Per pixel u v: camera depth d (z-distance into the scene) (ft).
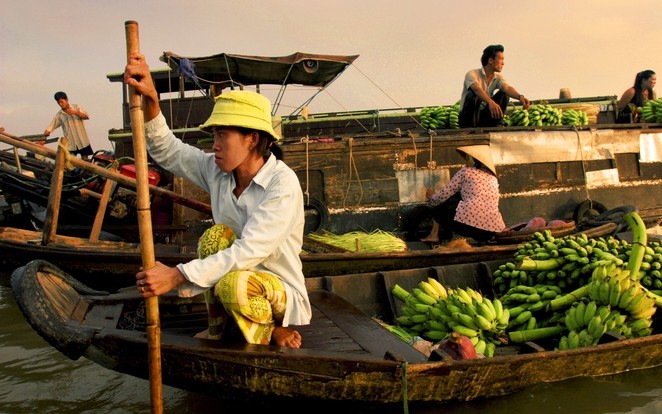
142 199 8.68
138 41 8.86
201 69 33.55
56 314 10.18
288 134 42.65
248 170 10.14
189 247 22.13
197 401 12.65
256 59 31.58
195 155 11.04
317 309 14.52
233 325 10.93
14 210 30.50
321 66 33.65
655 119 33.96
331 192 25.53
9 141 18.57
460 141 26.91
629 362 12.93
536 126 29.35
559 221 23.04
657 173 30.81
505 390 11.79
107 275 19.13
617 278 13.85
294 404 10.68
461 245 21.81
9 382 13.96
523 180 28.14
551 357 11.74
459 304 13.91
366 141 25.62
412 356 11.44
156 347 8.96
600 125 29.86
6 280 20.62
